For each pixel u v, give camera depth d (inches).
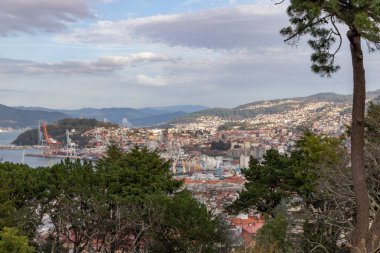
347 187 567.5
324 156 683.4
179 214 697.6
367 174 538.6
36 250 722.8
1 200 653.9
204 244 684.7
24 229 709.9
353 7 373.4
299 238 551.2
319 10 376.8
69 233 854.5
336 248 549.0
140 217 746.2
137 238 756.0
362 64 406.9
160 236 753.6
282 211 641.0
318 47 453.7
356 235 409.4
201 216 684.1
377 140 625.6
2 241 478.9
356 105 414.0
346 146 743.1
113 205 791.7
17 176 752.3
